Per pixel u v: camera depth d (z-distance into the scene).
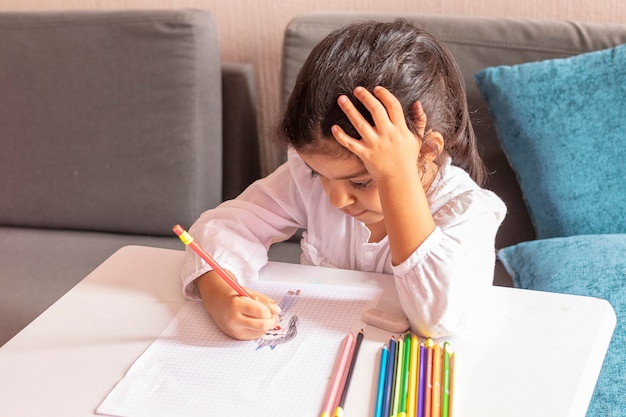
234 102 1.91
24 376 0.87
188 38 1.75
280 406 0.80
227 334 0.92
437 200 1.05
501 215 1.07
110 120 1.79
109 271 1.09
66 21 1.81
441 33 1.65
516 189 1.61
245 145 1.94
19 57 1.83
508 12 1.81
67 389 0.85
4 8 2.12
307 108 0.92
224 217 1.13
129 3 2.06
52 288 1.62
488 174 1.62
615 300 1.26
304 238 1.21
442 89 1.01
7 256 1.75
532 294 0.97
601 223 1.47
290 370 0.85
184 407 0.80
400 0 1.87
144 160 1.79
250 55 2.04
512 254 1.48
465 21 1.66
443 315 0.89
